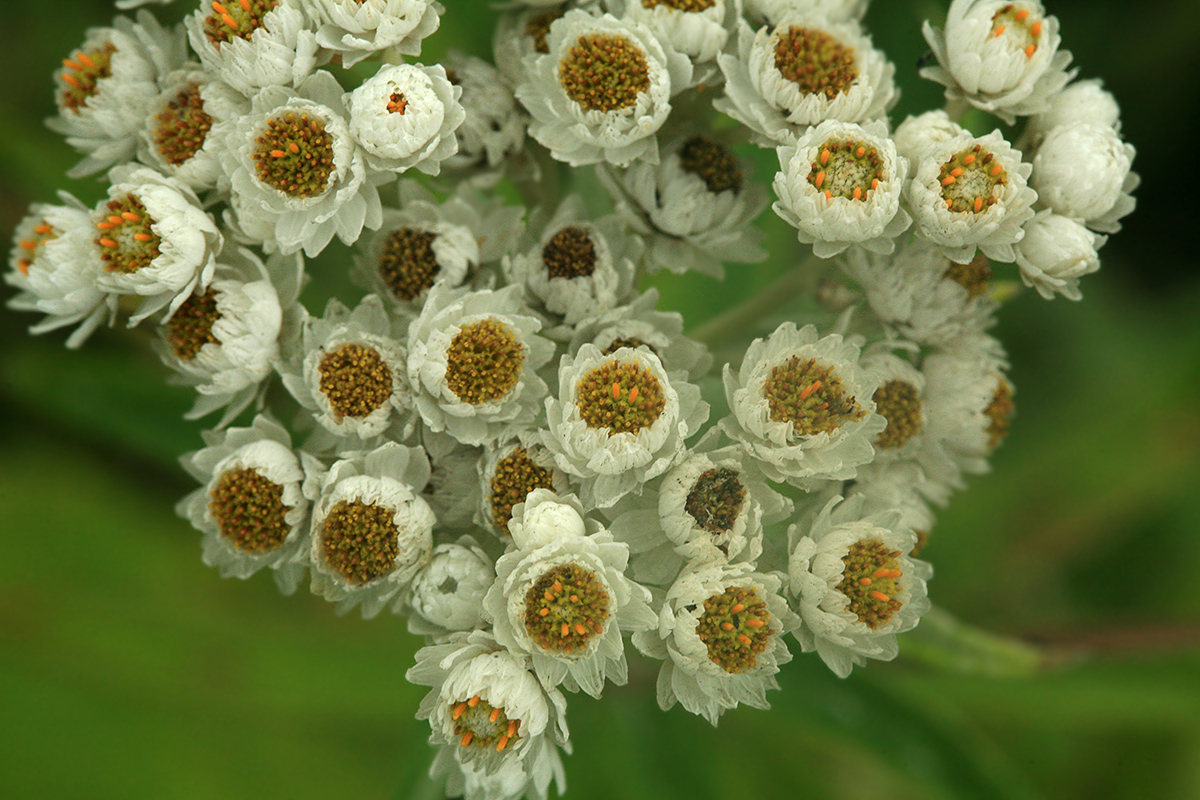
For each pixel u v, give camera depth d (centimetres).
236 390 22
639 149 22
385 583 22
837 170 22
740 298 25
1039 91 22
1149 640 25
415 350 22
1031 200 22
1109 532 26
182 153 22
